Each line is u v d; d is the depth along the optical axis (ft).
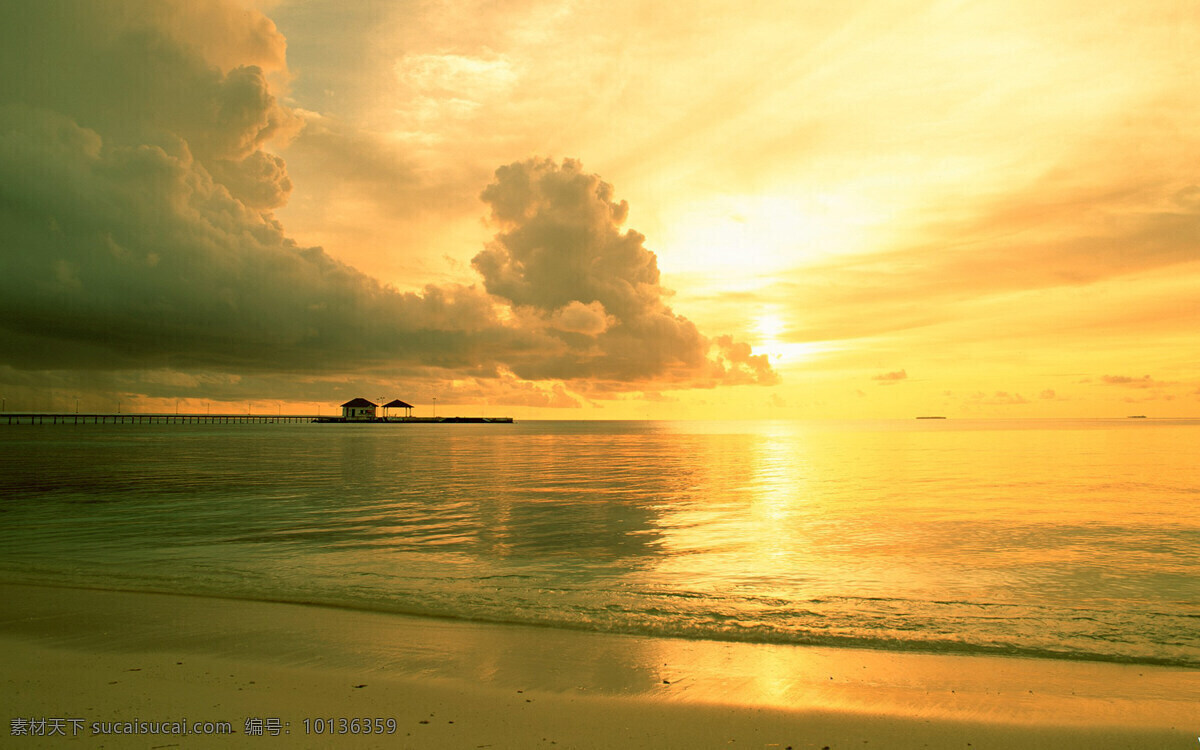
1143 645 29.45
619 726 20.38
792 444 284.61
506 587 40.37
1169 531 61.57
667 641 29.71
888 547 53.93
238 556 50.42
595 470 142.61
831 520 69.05
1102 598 37.83
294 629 31.14
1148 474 124.16
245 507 79.61
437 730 19.97
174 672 25.11
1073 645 29.45
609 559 49.29
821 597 37.96
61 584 40.96
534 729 20.11
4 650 27.76
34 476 122.72
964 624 32.63
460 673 25.16
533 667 25.94
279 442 315.78
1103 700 22.93
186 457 187.42
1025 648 29.04
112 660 26.50
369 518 70.85
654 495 92.89
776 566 46.80
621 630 31.42
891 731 20.16
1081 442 266.98
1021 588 40.24
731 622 32.89
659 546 54.75
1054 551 52.08
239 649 28.04
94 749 18.38
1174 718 21.34
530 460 179.22
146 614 33.81
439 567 46.52
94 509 77.46
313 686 23.67
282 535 60.13
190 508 78.33
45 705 21.71
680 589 39.91
